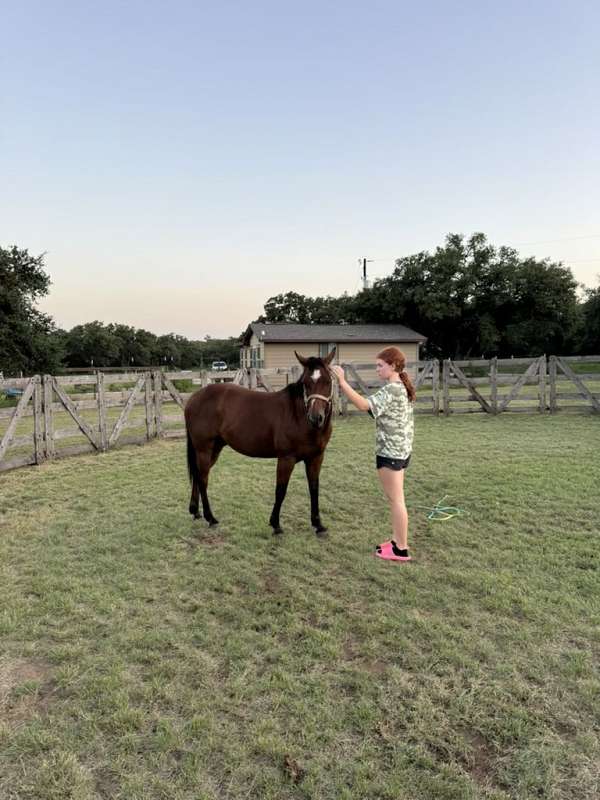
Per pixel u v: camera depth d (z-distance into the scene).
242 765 1.99
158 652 2.74
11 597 3.40
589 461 6.89
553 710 2.26
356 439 9.23
